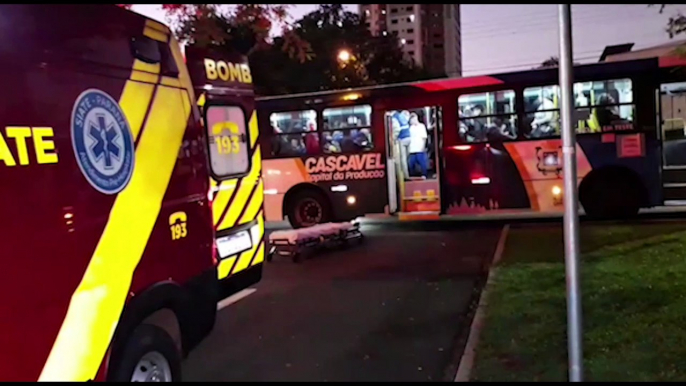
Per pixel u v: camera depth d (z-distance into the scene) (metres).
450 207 13.75
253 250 7.54
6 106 3.32
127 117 4.29
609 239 10.50
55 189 3.55
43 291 3.41
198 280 4.98
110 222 3.98
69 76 3.79
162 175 4.62
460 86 13.55
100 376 3.80
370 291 8.59
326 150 14.50
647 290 7.21
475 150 13.50
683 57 10.52
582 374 4.45
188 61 6.82
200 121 5.31
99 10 4.14
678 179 12.55
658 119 12.45
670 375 4.95
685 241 9.79
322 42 29.16
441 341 6.39
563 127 4.41
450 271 9.52
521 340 6.04
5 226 3.21
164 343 4.43
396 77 38.34
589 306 6.83
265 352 6.33
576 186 4.43
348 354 6.13
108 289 3.92
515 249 10.52
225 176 7.16
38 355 3.36
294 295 8.64
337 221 14.52
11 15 3.44
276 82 27.03
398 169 14.09
